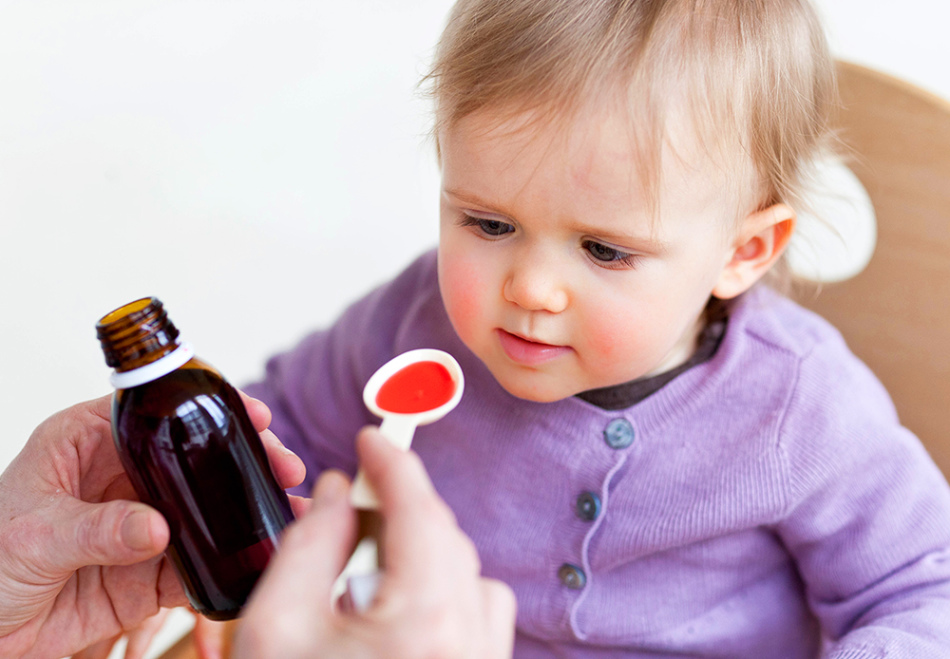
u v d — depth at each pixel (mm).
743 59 732
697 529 902
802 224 997
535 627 987
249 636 427
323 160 1814
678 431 898
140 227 1683
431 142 875
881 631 822
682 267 739
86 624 746
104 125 1632
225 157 1735
